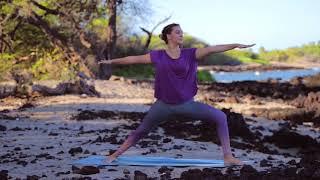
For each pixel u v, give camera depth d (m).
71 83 22.25
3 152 9.09
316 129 15.62
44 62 24.86
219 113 7.22
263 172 6.46
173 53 7.03
